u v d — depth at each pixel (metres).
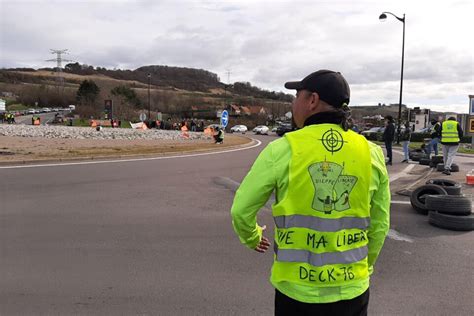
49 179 11.41
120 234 6.38
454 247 6.00
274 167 2.02
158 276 4.76
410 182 11.95
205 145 26.52
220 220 7.32
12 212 7.67
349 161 2.02
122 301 4.14
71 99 153.25
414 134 39.38
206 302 4.15
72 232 6.45
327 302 1.98
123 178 11.93
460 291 4.49
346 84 2.11
